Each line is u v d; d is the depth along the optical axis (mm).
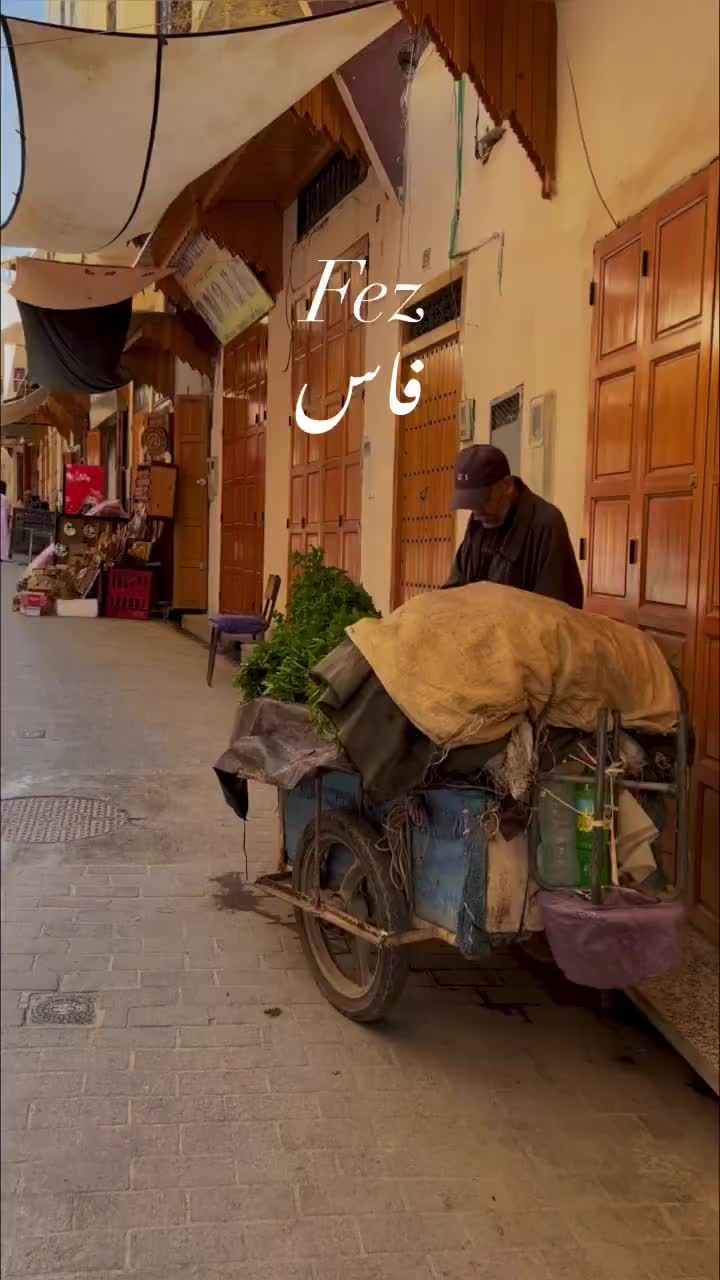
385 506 9289
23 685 10383
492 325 7012
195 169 7434
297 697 4129
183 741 8141
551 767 3205
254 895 5074
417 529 8727
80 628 15523
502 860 3264
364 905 3865
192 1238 2721
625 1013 4082
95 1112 3248
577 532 5707
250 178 11375
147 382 18500
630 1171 3078
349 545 10375
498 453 4238
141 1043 3670
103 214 8352
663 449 4699
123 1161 3016
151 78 6066
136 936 4559
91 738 8148
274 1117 3268
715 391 4223
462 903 3305
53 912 4789
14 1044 3621
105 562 17656
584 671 3213
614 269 5242
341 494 10594
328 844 3994
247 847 5773
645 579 4879
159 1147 3090
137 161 7223
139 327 16281
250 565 14484
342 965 4238
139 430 23125
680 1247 2764
